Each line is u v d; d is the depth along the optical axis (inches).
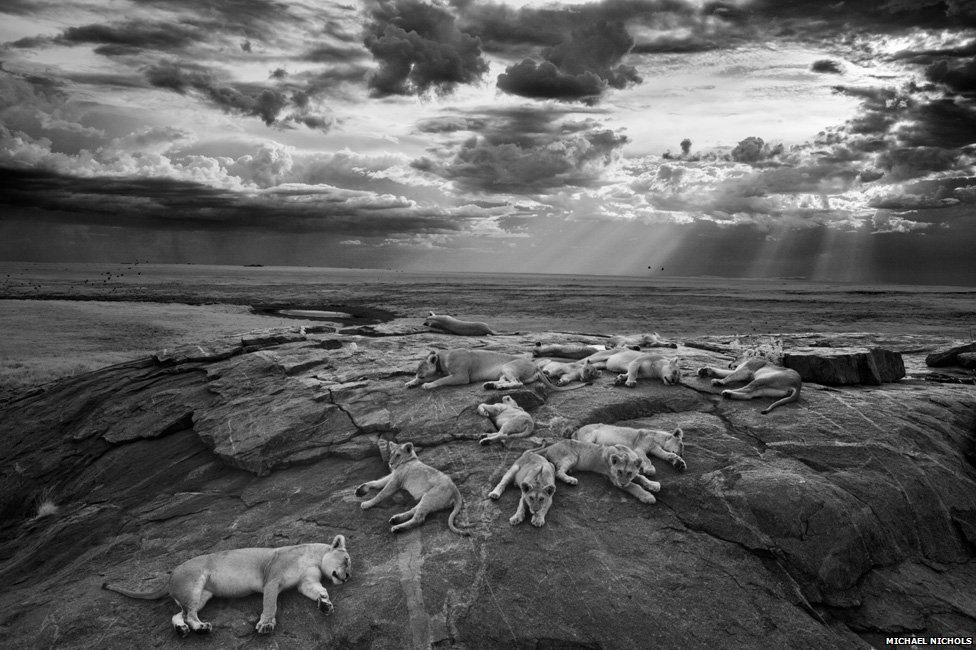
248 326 2014.0
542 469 332.2
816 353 543.2
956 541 347.3
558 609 264.8
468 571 281.4
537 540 302.0
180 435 493.0
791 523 321.4
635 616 263.4
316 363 582.9
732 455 379.2
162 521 374.0
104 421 540.1
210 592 267.1
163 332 1813.5
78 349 1460.4
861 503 341.4
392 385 500.1
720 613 270.4
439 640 248.4
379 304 3272.6
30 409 604.7
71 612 275.1
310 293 4212.6
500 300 3737.7
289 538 318.7
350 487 369.7
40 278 5698.8
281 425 446.3
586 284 7736.2
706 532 317.4
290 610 261.7
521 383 470.3
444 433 410.6
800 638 264.5
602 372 537.0
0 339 1574.8
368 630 251.3
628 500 336.5
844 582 304.7
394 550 299.3
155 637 253.3
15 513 470.0
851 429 411.8
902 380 571.5
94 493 448.1
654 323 2412.6
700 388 485.1
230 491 401.1
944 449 404.5
